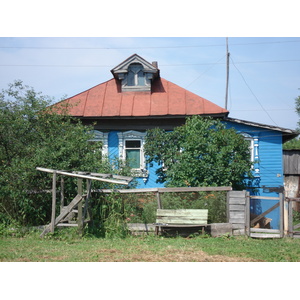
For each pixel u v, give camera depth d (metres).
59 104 14.81
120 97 19.88
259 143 18.59
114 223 11.73
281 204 11.85
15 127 12.54
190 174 14.81
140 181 18.69
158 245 10.11
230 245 10.26
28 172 11.64
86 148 13.55
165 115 18.50
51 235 10.93
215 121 16.33
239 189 15.67
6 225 11.77
